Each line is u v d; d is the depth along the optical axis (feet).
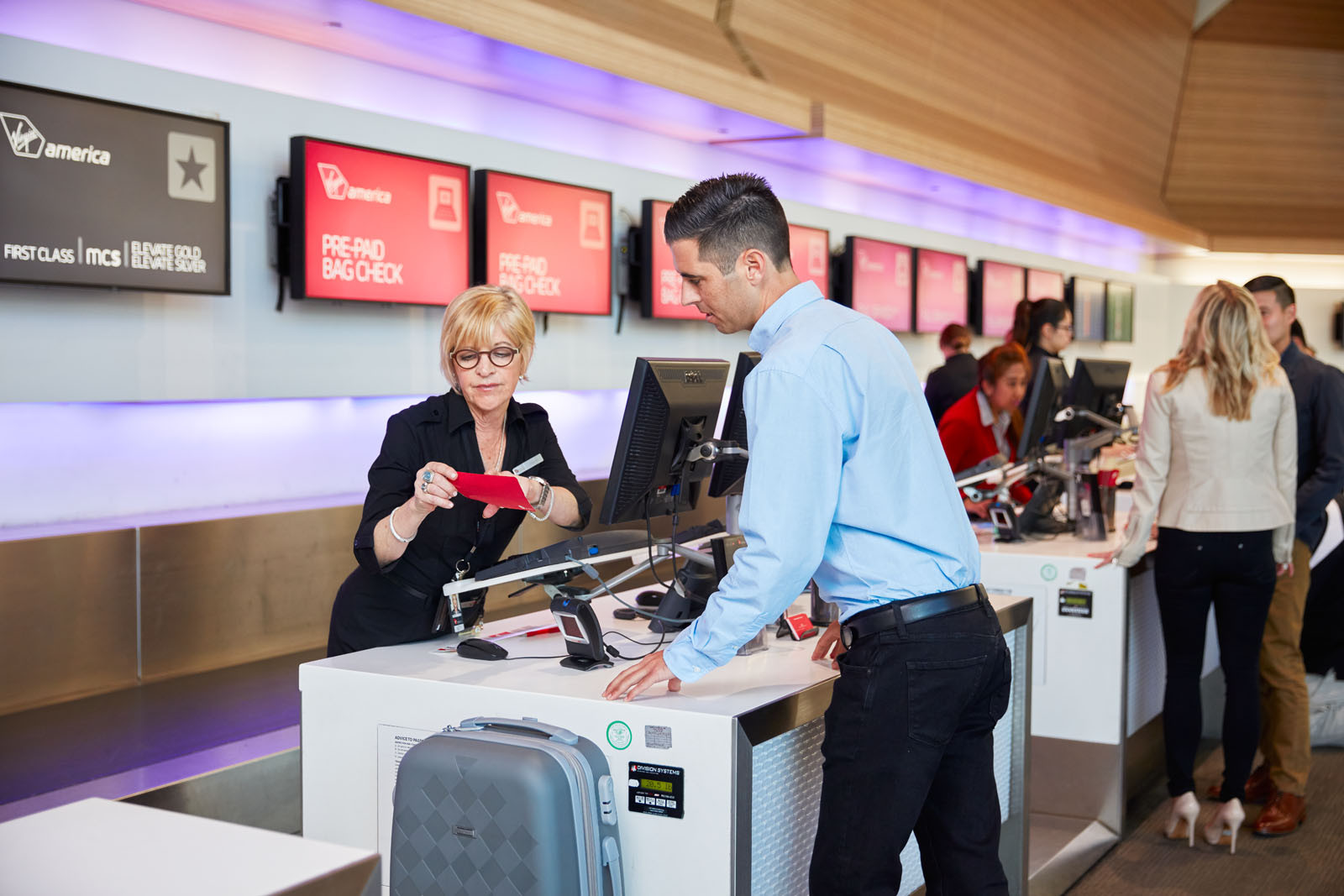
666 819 6.00
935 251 28.76
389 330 16.48
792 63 19.69
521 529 17.89
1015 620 8.66
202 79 13.74
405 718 6.72
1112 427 13.26
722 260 5.89
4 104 11.55
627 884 6.12
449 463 7.48
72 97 12.08
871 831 5.63
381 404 16.90
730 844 5.84
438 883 5.86
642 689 6.03
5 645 11.75
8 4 11.94
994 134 26.45
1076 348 37.70
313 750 7.04
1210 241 38.01
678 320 21.89
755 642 7.30
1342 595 14.35
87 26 12.60
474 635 7.85
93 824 3.71
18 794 9.40
